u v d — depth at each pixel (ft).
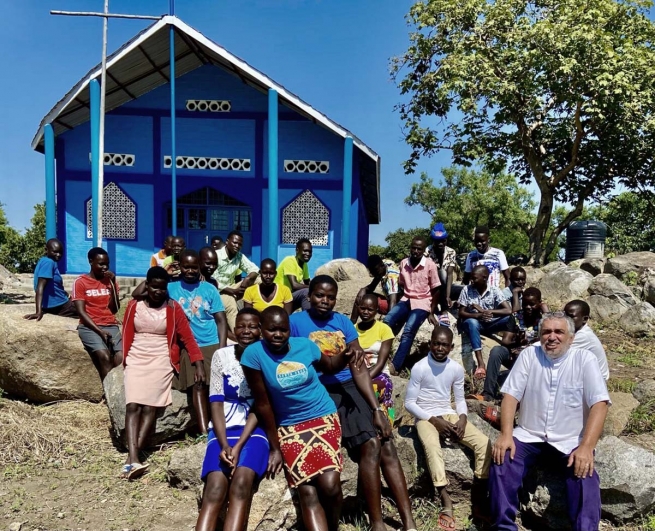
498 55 47.03
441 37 50.90
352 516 13.35
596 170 54.75
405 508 12.28
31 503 13.14
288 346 12.08
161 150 50.88
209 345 17.12
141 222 50.96
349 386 13.03
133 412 15.51
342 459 12.21
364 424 12.41
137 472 14.49
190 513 12.96
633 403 18.80
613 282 33.83
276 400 12.08
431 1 51.01
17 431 16.15
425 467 13.93
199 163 50.96
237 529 11.14
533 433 12.92
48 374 18.78
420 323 20.77
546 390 12.80
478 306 20.39
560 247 110.63
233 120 50.93
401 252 116.78
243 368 11.98
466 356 20.65
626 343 28.73
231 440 12.30
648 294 35.68
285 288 19.40
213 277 23.26
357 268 33.68
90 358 19.30
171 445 16.58
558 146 56.65
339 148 50.42
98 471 14.98
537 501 12.94
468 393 18.79
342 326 13.38
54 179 46.06
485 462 13.32
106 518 12.65
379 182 53.21
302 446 11.78
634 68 42.63
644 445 16.43
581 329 16.28
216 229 52.26
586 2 45.73
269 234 44.27
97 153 41.81
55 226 46.47
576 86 44.34
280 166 50.83
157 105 50.75
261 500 11.98
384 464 12.60
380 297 25.00
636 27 47.78
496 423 15.58
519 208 96.84
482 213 96.84
